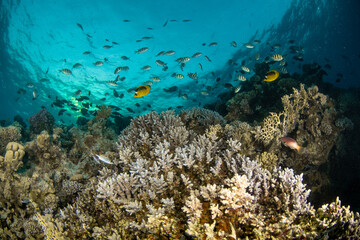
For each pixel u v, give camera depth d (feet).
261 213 8.30
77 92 43.75
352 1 84.38
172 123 17.10
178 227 8.34
